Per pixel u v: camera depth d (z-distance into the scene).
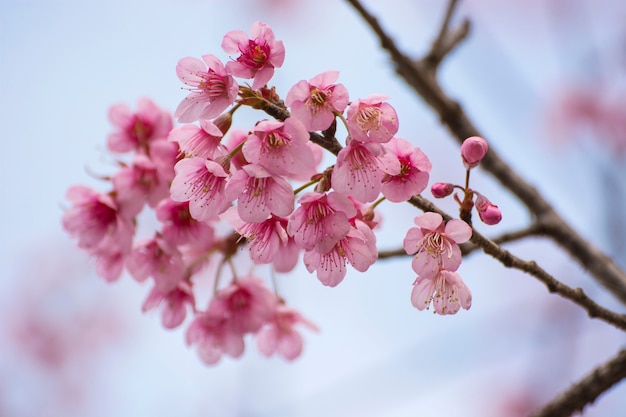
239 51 0.75
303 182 0.79
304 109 0.73
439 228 0.75
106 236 0.84
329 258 0.75
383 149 0.73
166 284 0.83
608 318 0.79
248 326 0.85
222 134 0.76
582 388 0.85
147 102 0.85
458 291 0.75
